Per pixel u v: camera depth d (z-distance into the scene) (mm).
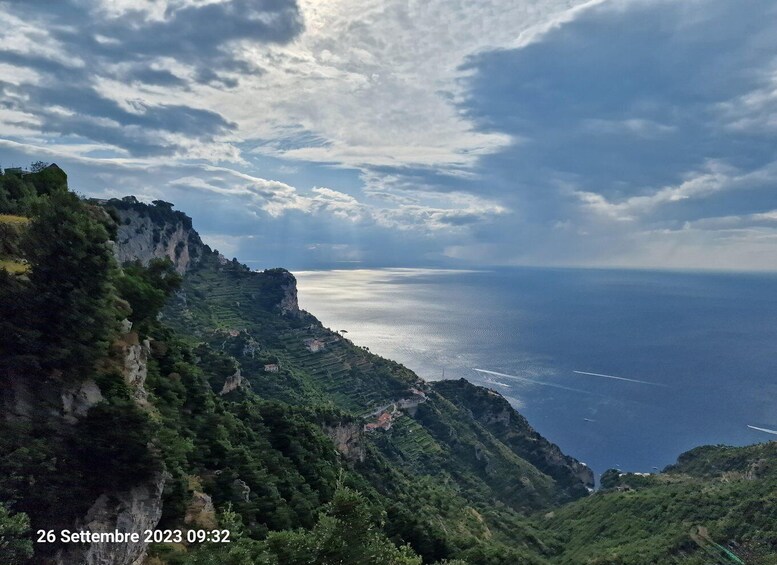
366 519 31172
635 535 100000
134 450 33219
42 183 57094
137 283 56562
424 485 128500
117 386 38125
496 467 166500
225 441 61250
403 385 193000
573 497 160750
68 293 34094
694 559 79500
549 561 99688
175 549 36156
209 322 180375
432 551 70062
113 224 55406
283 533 30875
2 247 39000
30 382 32125
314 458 81750
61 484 29250
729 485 105438
